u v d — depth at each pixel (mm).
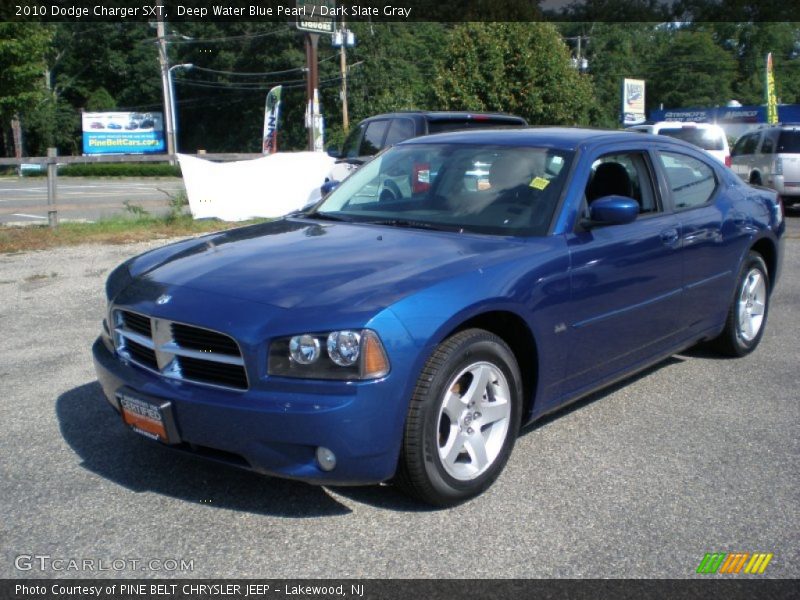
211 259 4039
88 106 62812
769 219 6102
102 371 3930
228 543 3387
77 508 3682
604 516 3627
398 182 4895
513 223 4293
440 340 3482
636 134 5129
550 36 22750
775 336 6777
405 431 3434
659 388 5414
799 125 16250
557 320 4059
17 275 9359
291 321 3326
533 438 4527
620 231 4547
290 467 3322
